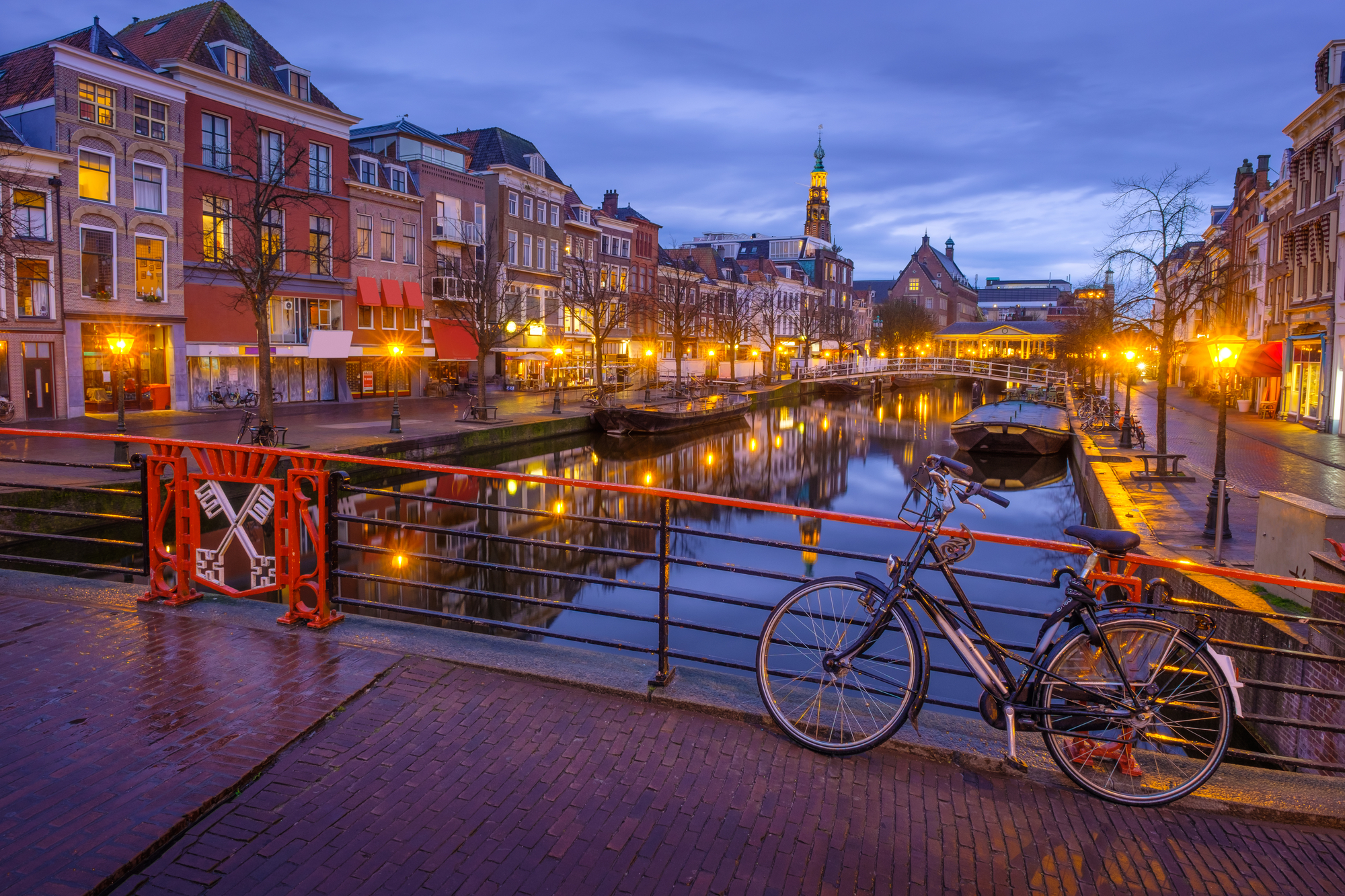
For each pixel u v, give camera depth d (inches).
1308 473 729.6
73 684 154.4
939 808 127.9
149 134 1109.1
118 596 203.0
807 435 1697.8
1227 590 331.9
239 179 1119.0
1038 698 133.1
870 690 140.1
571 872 109.3
